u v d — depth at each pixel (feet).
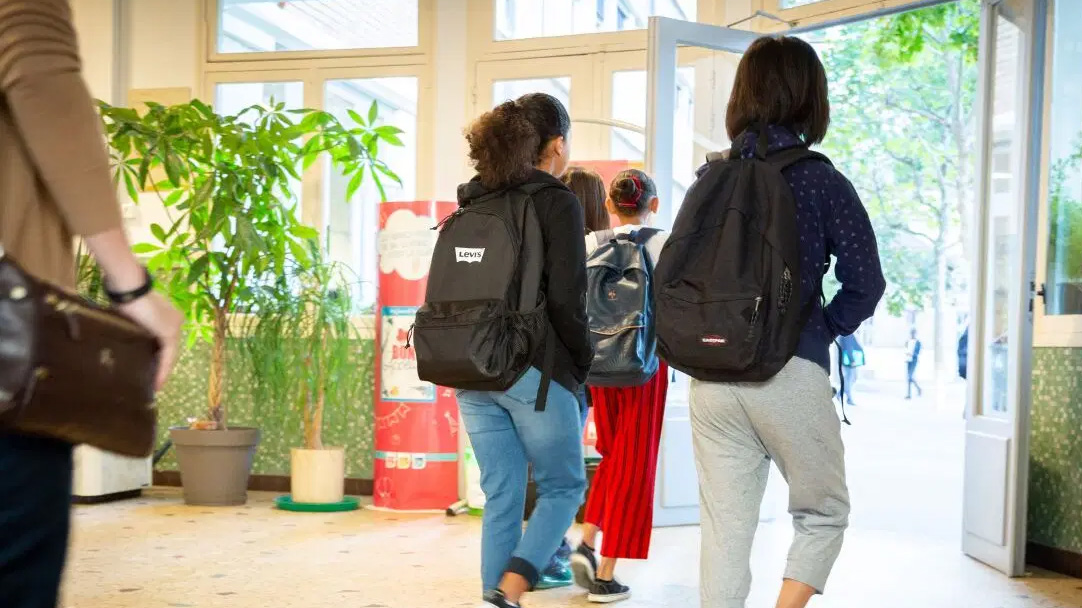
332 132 19.13
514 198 8.76
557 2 20.44
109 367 3.17
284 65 21.65
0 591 3.08
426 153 20.97
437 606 11.37
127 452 3.37
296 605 11.34
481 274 8.59
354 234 21.43
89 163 3.21
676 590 12.48
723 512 7.39
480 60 20.75
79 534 15.79
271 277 20.07
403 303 18.25
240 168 18.98
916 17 49.83
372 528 16.66
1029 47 13.91
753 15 17.49
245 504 19.29
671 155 17.17
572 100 20.25
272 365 18.90
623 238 11.72
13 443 3.02
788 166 7.45
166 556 14.11
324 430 20.90
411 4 21.21
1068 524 14.08
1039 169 14.25
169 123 18.79
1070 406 14.20
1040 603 12.25
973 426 15.26
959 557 15.23
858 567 14.32
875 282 7.33
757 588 12.69
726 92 17.71
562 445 8.78
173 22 21.98
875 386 75.77
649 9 19.83
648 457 11.78
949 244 66.59
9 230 3.26
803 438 7.22
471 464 18.01
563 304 8.57
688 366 7.25
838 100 63.00
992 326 15.16
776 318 7.09
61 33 3.20
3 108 3.26
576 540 15.96
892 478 26.07
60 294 3.04
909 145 64.39
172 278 19.66
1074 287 14.52
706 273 7.25
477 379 8.39
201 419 19.89
